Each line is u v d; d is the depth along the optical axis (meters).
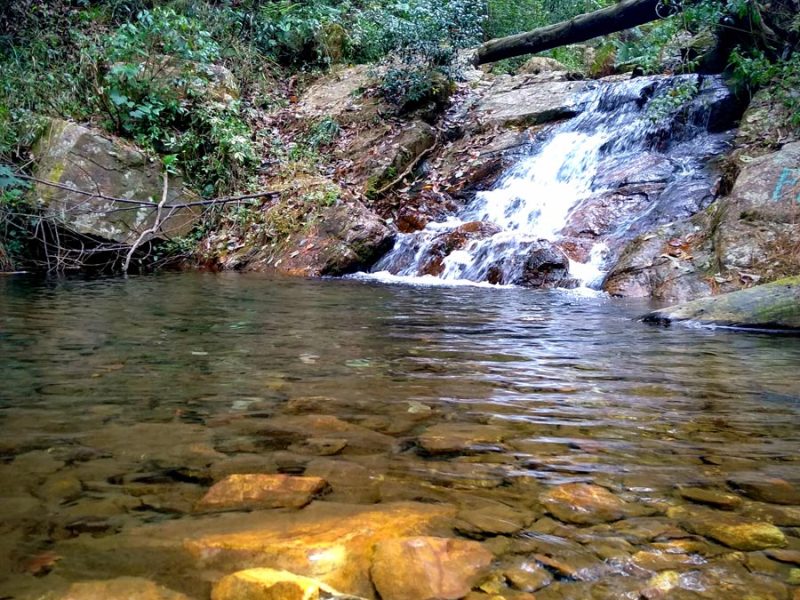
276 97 10.71
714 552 1.03
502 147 9.00
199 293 4.74
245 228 7.64
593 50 15.20
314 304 4.20
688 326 3.56
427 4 10.15
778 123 6.71
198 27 9.27
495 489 1.26
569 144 8.51
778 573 0.98
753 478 1.34
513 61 14.00
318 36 11.90
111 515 1.10
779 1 7.61
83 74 8.38
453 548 1.01
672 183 6.88
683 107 7.94
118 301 4.21
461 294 4.97
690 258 5.18
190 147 8.30
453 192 8.41
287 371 2.25
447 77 10.20
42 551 0.98
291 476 1.27
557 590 0.92
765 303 3.58
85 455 1.39
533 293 5.14
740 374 2.37
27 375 2.12
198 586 0.89
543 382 2.18
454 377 2.22
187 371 2.21
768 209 5.21
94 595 0.86
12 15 8.93
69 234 6.96
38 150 7.25
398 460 1.41
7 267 6.54
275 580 0.88
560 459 1.44
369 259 6.86
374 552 0.98
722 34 8.33
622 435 1.62
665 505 1.20
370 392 1.98
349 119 9.77
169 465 1.34
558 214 7.10
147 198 7.45
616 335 3.22
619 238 6.30
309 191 7.63
